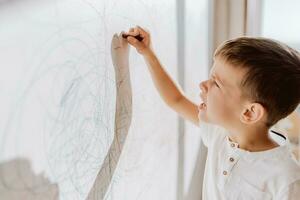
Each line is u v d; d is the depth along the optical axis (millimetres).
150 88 757
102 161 579
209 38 1195
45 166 444
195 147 1105
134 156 703
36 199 432
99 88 557
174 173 940
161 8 789
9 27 382
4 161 383
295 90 755
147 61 729
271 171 778
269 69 727
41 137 433
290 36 1263
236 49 748
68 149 486
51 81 445
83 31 505
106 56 573
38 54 422
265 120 776
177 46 903
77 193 514
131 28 657
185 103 852
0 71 373
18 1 392
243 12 1291
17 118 396
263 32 1296
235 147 824
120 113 635
